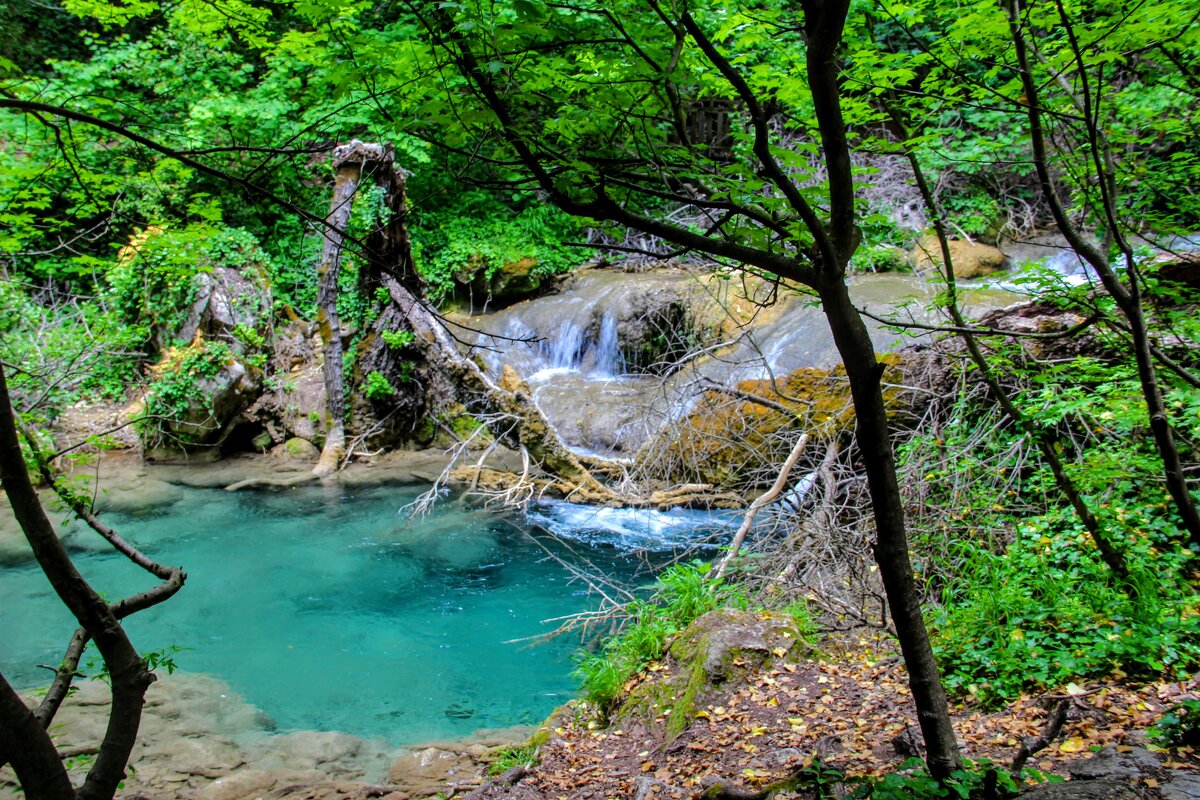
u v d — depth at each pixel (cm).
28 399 909
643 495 1155
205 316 1498
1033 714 454
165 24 1370
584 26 325
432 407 1479
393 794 593
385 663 834
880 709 520
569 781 546
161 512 1224
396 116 350
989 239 1538
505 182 330
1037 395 730
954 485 726
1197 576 567
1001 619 555
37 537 240
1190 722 372
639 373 1589
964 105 518
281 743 671
